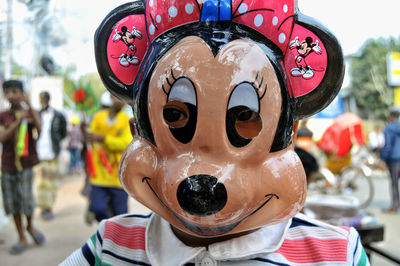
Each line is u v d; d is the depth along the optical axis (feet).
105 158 10.82
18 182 11.60
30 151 11.79
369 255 5.60
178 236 3.15
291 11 2.66
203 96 2.39
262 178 2.52
